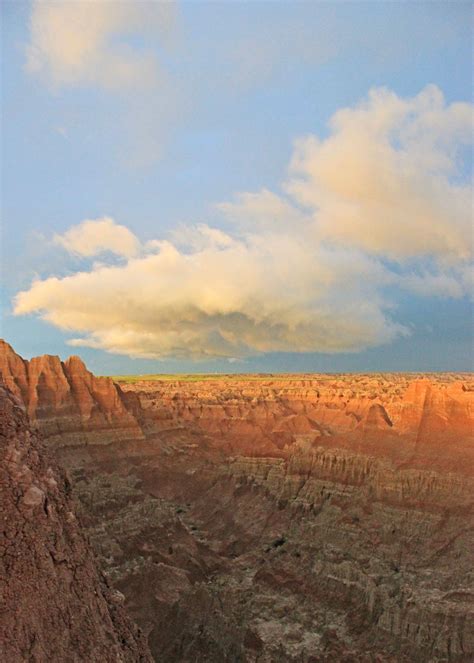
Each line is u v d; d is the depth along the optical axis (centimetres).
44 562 1922
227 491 10781
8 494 1977
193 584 6681
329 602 6619
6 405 2227
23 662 1694
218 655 5275
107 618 2073
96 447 10281
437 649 5400
